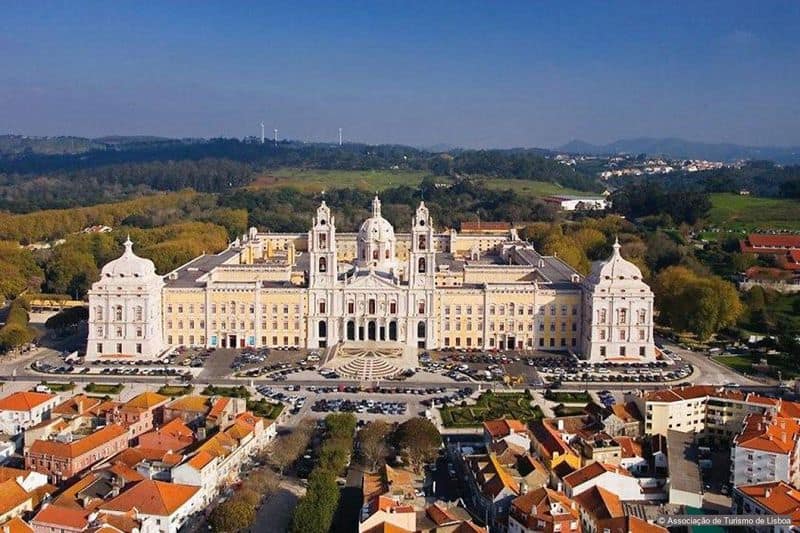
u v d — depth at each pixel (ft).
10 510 617.21
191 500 640.17
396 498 611.88
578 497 646.74
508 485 637.71
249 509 622.54
